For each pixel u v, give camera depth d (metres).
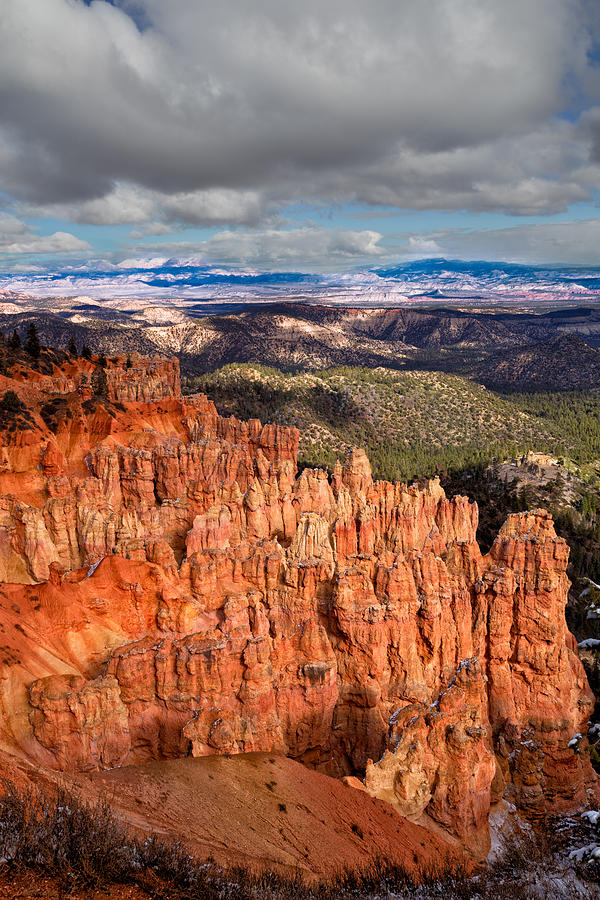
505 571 61.12
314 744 54.53
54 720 42.12
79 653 48.75
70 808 30.03
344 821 44.66
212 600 55.88
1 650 43.97
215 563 57.16
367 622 56.03
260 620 54.75
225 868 33.38
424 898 37.91
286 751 53.12
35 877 24.44
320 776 48.06
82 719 43.56
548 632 60.84
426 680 58.38
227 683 50.53
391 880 38.91
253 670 51.00
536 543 61.31
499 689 61.75
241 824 40.47
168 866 28.20
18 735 41.62
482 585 61.38
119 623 52.03
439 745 50.50
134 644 49.59
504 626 61.22
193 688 49.31
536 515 64.25
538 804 58.78
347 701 57.00
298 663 54.53
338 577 57.06
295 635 55.31
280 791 44.69
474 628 61.84
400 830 46.44
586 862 49.25
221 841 37.94
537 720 61.56
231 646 50.94
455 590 60.31
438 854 46.31
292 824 42.09
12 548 61.84
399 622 56.94
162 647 49.41
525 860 49.38
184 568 56.31
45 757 41.75
